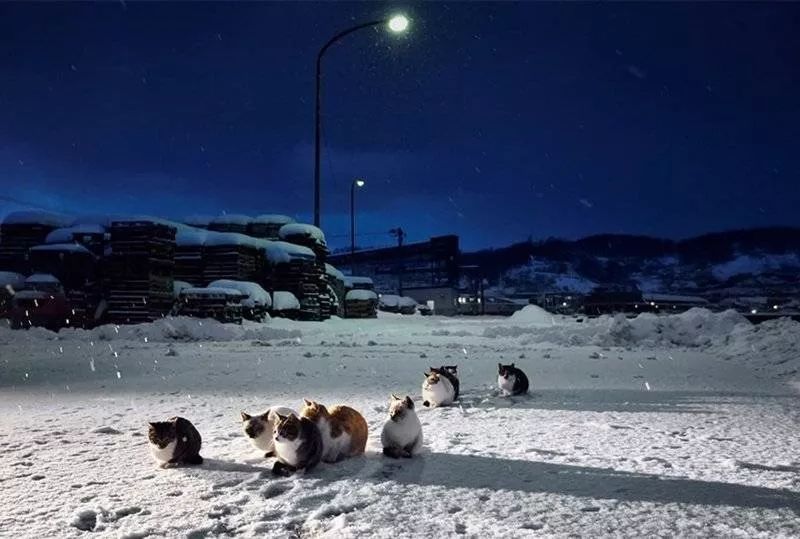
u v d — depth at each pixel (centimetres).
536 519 451
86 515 461
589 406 984
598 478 559
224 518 456
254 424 641
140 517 456
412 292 9738
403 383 1276
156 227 3072
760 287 13088
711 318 2578
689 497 503
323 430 606
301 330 3109
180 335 2597
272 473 574
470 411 938
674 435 755
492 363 1727
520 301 10956
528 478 559
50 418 879
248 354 1975
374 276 10512
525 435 755
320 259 4228
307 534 429
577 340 2472
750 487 530
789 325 2094
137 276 3022
